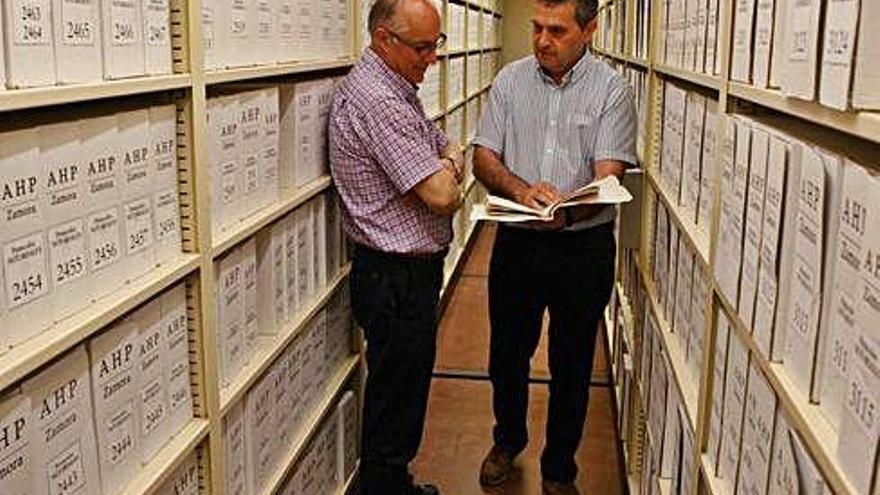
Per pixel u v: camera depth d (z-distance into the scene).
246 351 2.03
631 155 2.75
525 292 2.84
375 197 2.50
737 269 1.42
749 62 1.42
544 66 2.72
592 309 2.81
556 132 2.77
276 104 2.15
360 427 3.11
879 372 0.81
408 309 2.57
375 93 2.42
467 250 6.27
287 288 2.30
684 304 2.14
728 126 1.52
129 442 1.46
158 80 1.45
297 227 2.38
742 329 1.38
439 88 4.98
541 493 3.11
